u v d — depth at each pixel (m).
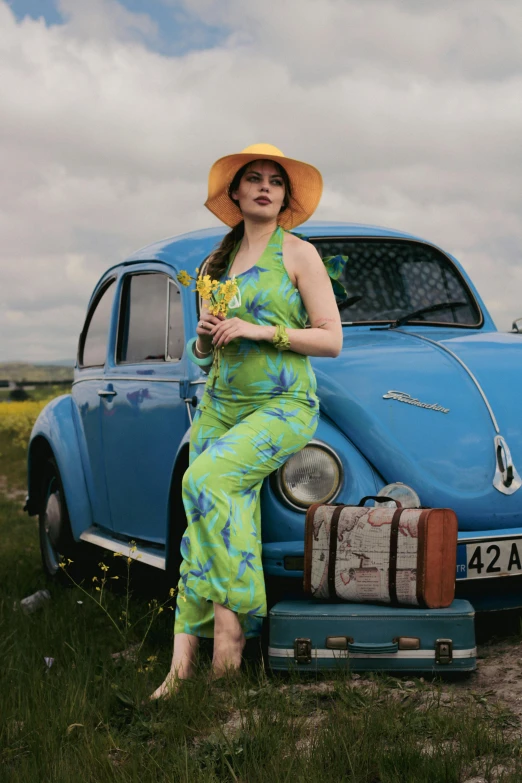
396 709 2.94
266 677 3.38
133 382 4.86
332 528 3.37
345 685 3.15
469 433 3.73
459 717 2.85
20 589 5.90
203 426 3.68
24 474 15.52
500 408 3.81
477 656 3.60
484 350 4.12
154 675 3.58
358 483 3.58
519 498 3.68
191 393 4.16
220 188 3.68
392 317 4.70
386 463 3.64
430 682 3.29
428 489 3.61
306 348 3.47
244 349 3.53
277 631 3.34
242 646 3.44
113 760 2.84
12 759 2.94
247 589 3.38
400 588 3.28
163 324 4.70
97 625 4.61
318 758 2.63
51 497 6.01
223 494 3.39
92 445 5.51
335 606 3.37
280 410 3.48
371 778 2.57
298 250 3.58
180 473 4.07
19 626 4.62
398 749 2.62
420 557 3.25
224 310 3.52
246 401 3.55
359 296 4.71
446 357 4.02
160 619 4.55
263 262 3.57
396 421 3.71
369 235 4.94
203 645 3.78
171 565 4.15
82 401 5.73
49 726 3.10
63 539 5.81
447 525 3.29
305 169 3.63
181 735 2.95
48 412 6.11
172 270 4.68
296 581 3.53
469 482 3.65
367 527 3.33
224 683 3.30
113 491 5.20
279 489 3.51
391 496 3.52
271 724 2.90
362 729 2.79
